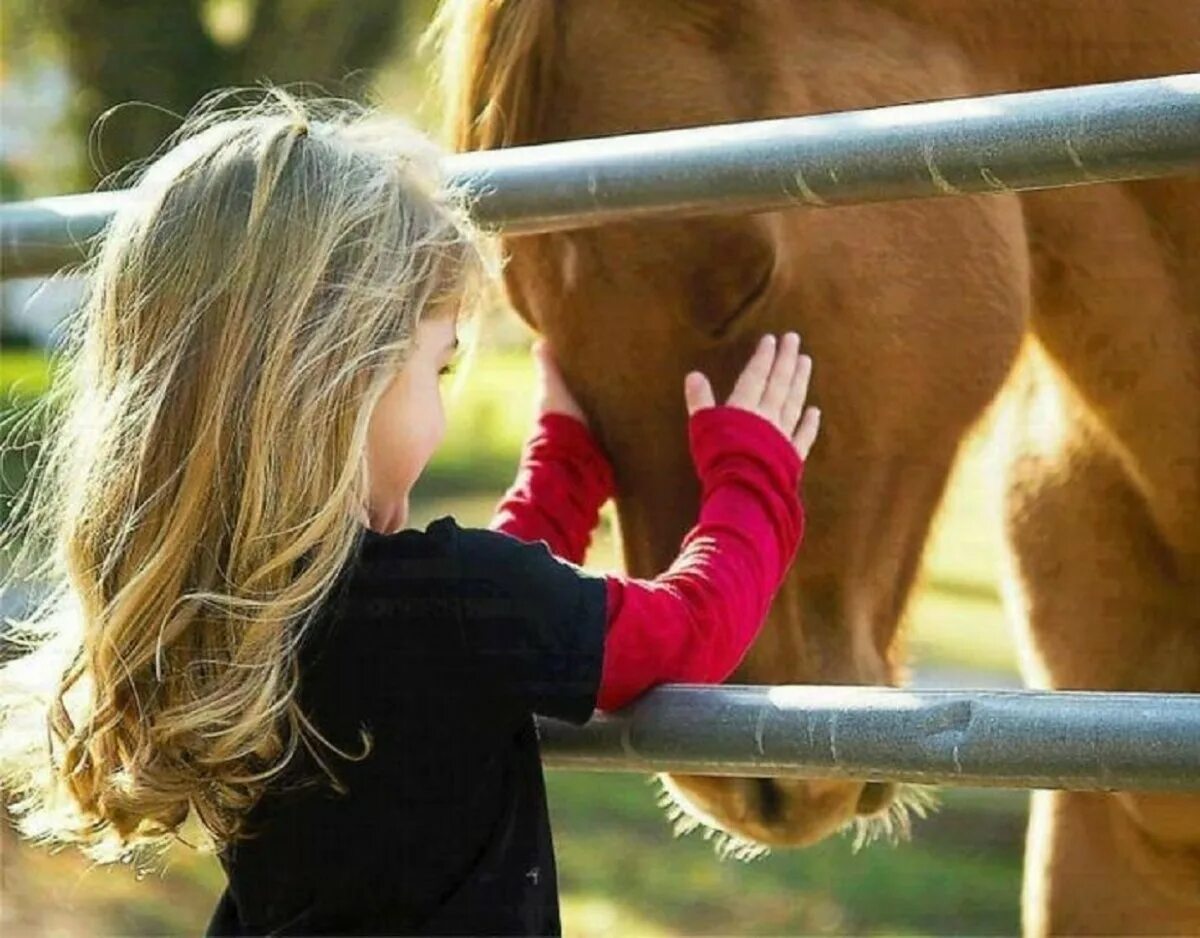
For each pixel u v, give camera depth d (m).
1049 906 4.23
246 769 2.54
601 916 9.20
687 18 3.24
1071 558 4.12
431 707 2.53
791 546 2.95
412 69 20.05
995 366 3.48
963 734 2.37
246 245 2.55
